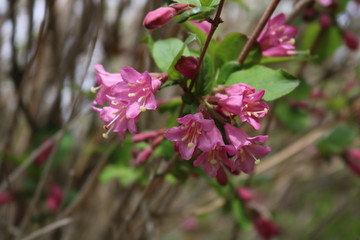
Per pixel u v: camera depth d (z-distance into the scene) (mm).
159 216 545
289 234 990
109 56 575
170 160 391
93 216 641
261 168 653
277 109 603
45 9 417
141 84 339
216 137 327
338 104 694
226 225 1032
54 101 561
